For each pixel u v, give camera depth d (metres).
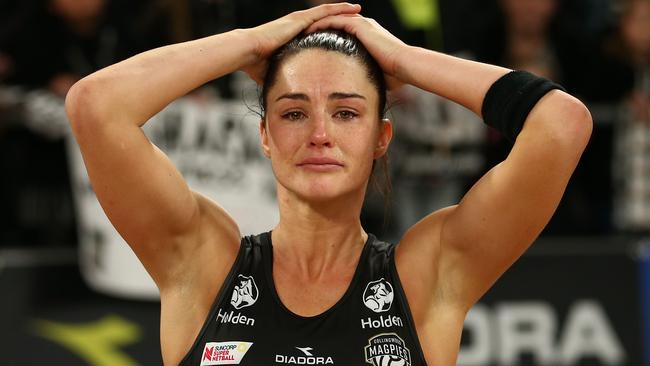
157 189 7.38
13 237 14.77
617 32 16.48
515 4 15.91
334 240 7.74
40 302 13.68
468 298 7.73
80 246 13.80
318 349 7.36
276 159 7.64
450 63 7.70
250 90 13.30
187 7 14.66
